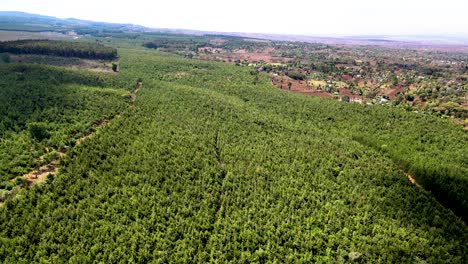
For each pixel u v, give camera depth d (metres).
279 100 131.12
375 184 70.94
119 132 82.56
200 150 79.31
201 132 90.31
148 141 79.38
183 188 62.72
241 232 52.47
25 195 53.56
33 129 74.06
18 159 63.75
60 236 47.12
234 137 89.25
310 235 53.53
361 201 63.66
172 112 104.31
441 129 100.94
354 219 58.28
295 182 68.12
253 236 51.88
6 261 42.38
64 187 57.84
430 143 93.56
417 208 64.12
